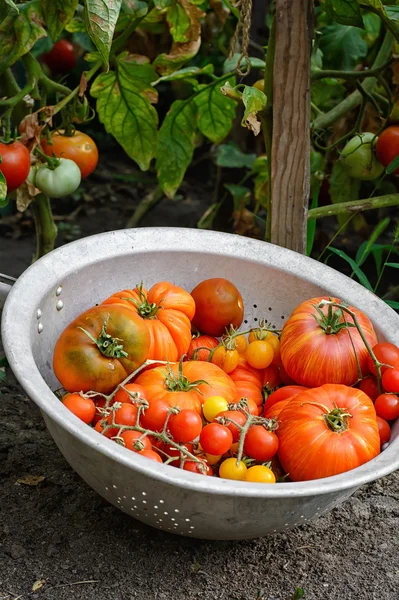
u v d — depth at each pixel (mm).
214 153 2178
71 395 1192
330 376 1256
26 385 1108
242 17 1361
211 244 1387
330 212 1546
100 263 1331
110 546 1255
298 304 1388
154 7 1514
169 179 1750
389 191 2201
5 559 1230
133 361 1230
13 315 1194
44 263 1276
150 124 1644
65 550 1246
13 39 1424
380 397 1240
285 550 1271
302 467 1177
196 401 1212
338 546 1283
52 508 1297
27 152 1407
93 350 1212
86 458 1130
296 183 1411
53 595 1193
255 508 1104
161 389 1216
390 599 1218
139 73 1574
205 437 1150
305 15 1336
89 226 2375
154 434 1154
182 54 1591
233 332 1320
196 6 1536
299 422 1184
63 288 1302
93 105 2789
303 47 1349
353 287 1357
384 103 1690
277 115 1385
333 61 1793
